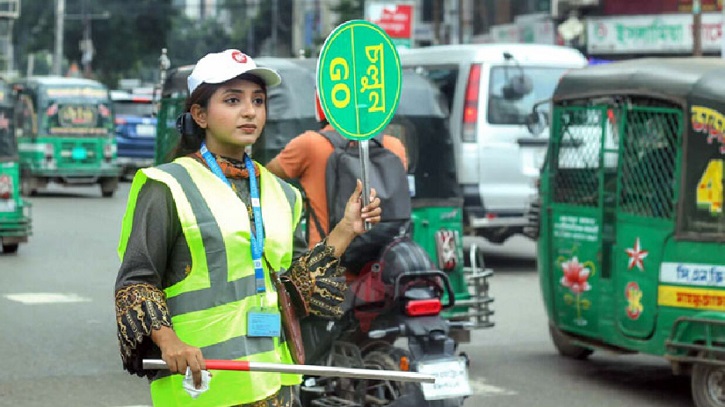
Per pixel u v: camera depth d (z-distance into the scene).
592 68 12.12
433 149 13.13
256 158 12.59
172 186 5.33
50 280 18.75
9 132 21.89
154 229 5.30
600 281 11.79
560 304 12.39
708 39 38.88
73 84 37.81
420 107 13.22
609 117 11.67
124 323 5.18
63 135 37.31
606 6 40.38
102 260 21.39
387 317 9.20
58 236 25.39
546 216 12.53
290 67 12.81
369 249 9.23
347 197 9.24
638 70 11.41
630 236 11.33
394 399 9.11
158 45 86.19
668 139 10.94
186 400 5.39
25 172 37.78
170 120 15.35
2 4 37.81
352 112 6.14
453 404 8.99
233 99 5.48
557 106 12.44
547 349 13.72
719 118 10.50
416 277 9.15
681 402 11.20
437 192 12.98
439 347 9.09
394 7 37.00
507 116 20.16
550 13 43.41
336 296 5.68
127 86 67.19
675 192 10.79
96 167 37.53
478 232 20.56
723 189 10.48
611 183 11.62
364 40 6.22
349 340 9.36
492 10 49.22
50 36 89.06
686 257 10.73
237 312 5.39
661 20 39.09
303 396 9.34
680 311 10.77
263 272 5.47
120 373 12.24
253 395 5.41
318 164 9.46
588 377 12.26
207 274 5.36
